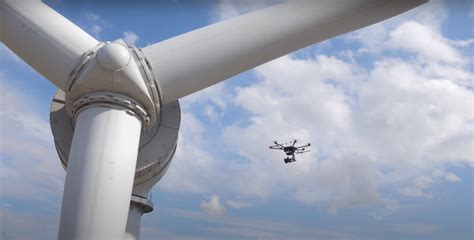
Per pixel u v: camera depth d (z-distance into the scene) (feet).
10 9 37.37
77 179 30.45
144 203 43.68
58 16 38.04
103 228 29.71
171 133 42.86
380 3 38.34
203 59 36.58
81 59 34.81
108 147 31.40
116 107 32.94
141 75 34.55
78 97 34.09
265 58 38.45
